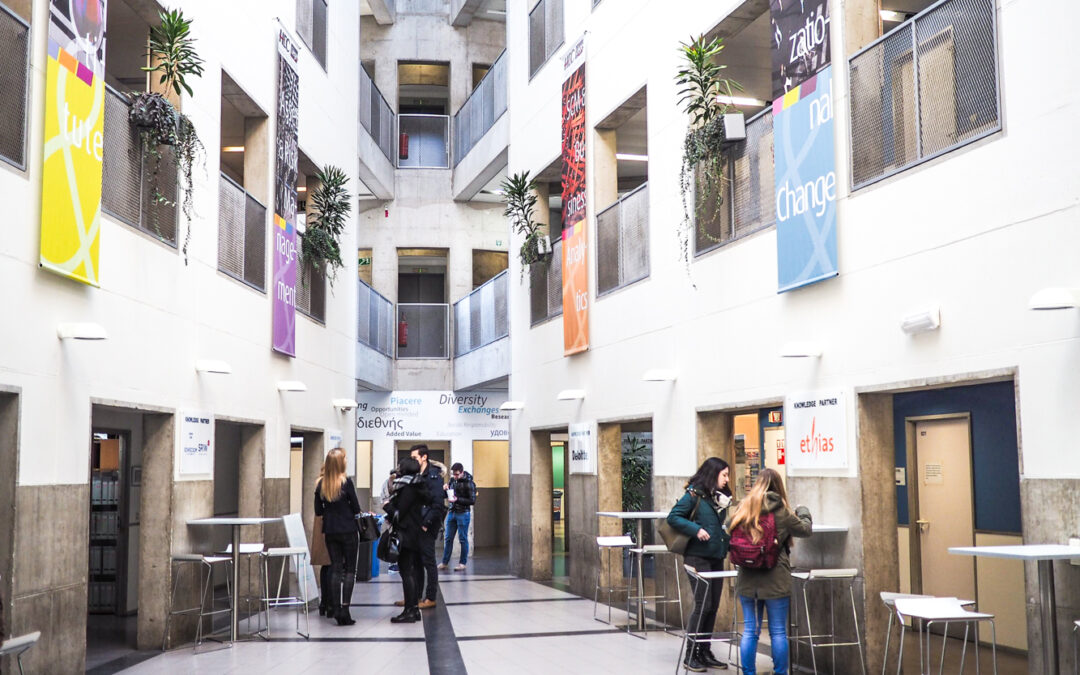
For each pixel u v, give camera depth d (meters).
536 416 15.73
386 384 22.27
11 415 6.76
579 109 13.88
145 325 8.90
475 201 24.27
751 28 11.55
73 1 7.54
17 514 6.73
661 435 11.20
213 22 10.66
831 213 8.06
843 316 7.97
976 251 6.58
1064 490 5.81
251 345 11.84
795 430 8.57
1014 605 8.23
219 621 11.34
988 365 6.45
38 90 7.11
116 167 8.45
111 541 11.72
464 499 17.67
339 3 16.50
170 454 9.41
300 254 14.22
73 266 7.42
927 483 9.35
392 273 23.94
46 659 7.06
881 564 7.67
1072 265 5.82
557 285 15.08
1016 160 6.27
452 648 9.30
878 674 7.59
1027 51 6.20
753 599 7.23
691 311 10.54
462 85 24.64
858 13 8.04
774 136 8.93
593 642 9.65
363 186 23.00
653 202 11.55
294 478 16.72
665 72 11.30
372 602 12.84
